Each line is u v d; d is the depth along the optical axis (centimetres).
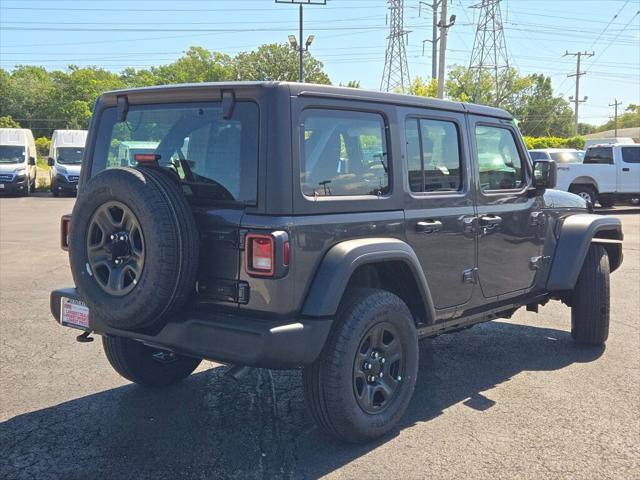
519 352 610
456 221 470
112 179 362
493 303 529
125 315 361
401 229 422
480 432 425
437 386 515
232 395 489
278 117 357
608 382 524
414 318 452
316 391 380
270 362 347
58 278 941
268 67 7006
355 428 389
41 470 368
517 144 554
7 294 831
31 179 3070
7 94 9681
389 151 423
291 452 394
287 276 352
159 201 352
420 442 409
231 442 407
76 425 430
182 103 396
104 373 536
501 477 365
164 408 462
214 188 374
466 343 641
